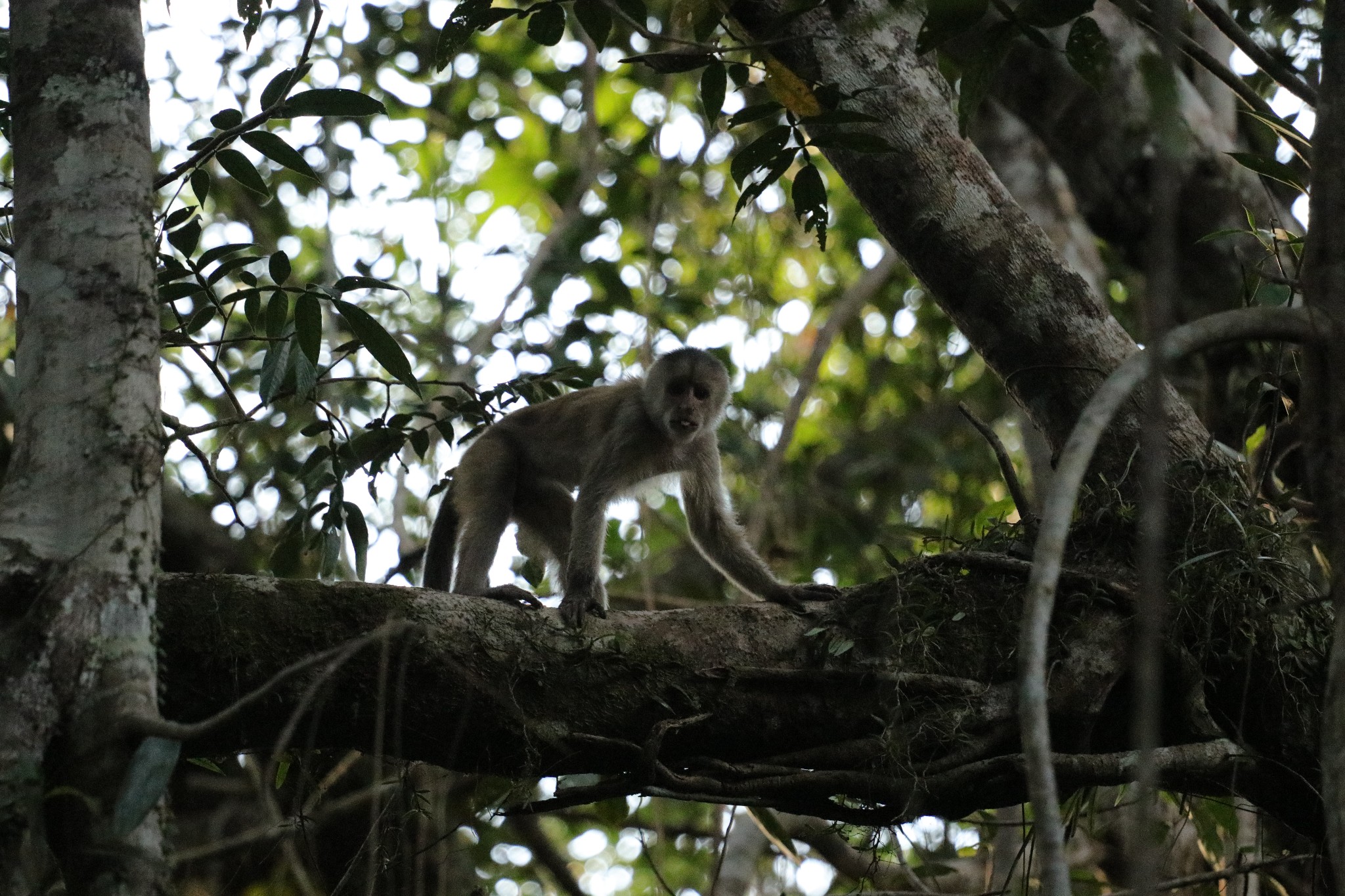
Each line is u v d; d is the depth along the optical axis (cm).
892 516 2491
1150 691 442
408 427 1318
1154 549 446
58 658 669
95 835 637
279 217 2086
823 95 991
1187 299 1465
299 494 1714
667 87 2125
